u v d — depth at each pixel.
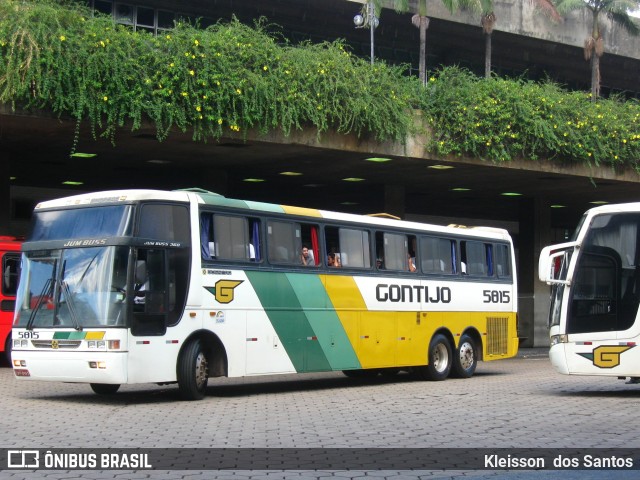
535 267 38.09
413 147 27.03
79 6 21.83
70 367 15.81
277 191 35.06
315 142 25.02
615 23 44.19
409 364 21.70
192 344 16.70
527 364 29.53
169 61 22.19
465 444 11.42
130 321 15.62
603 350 17.78
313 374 25.16
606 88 48.12
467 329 23.66
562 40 41.88
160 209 16.38
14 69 20.20
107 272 15.82
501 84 28.61
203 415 14.46
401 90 26.45
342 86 24.73
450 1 35.31
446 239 23.31
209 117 22.39
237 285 17.56
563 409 15.49
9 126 22.23
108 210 16.22
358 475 9.37
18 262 24.23
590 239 18.23
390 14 37.84
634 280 17.73
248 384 21.64
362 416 14.41
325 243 19.81
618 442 11.59
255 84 23.14
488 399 17.39
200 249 16.91
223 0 34.22
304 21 36.59
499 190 35.16
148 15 33.09
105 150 26.02
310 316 19.11
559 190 35.12
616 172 31.80
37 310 16.33
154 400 16.92
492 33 40.31
